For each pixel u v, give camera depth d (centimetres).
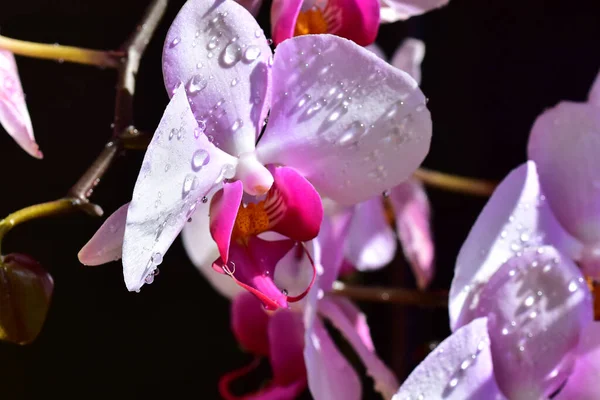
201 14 45
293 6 48
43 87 59
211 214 47
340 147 48
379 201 57
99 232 45
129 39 50
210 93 46
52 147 60
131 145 49
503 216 49
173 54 45
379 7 50
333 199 49
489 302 49
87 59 50
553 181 50
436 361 48
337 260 51
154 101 60
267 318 53
